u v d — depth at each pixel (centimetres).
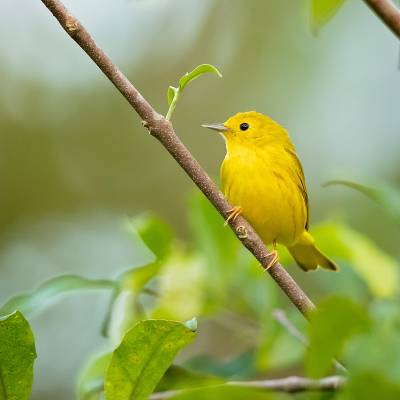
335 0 425
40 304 556
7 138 1673
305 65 1561
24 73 1695
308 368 296
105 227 1633
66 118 1703
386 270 694
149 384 398
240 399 361
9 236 1633
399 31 376
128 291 643
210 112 1634
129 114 1709
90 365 582
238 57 1633
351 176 605
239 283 707
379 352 407
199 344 1290
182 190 1662
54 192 1677
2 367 391
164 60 1689
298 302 511
